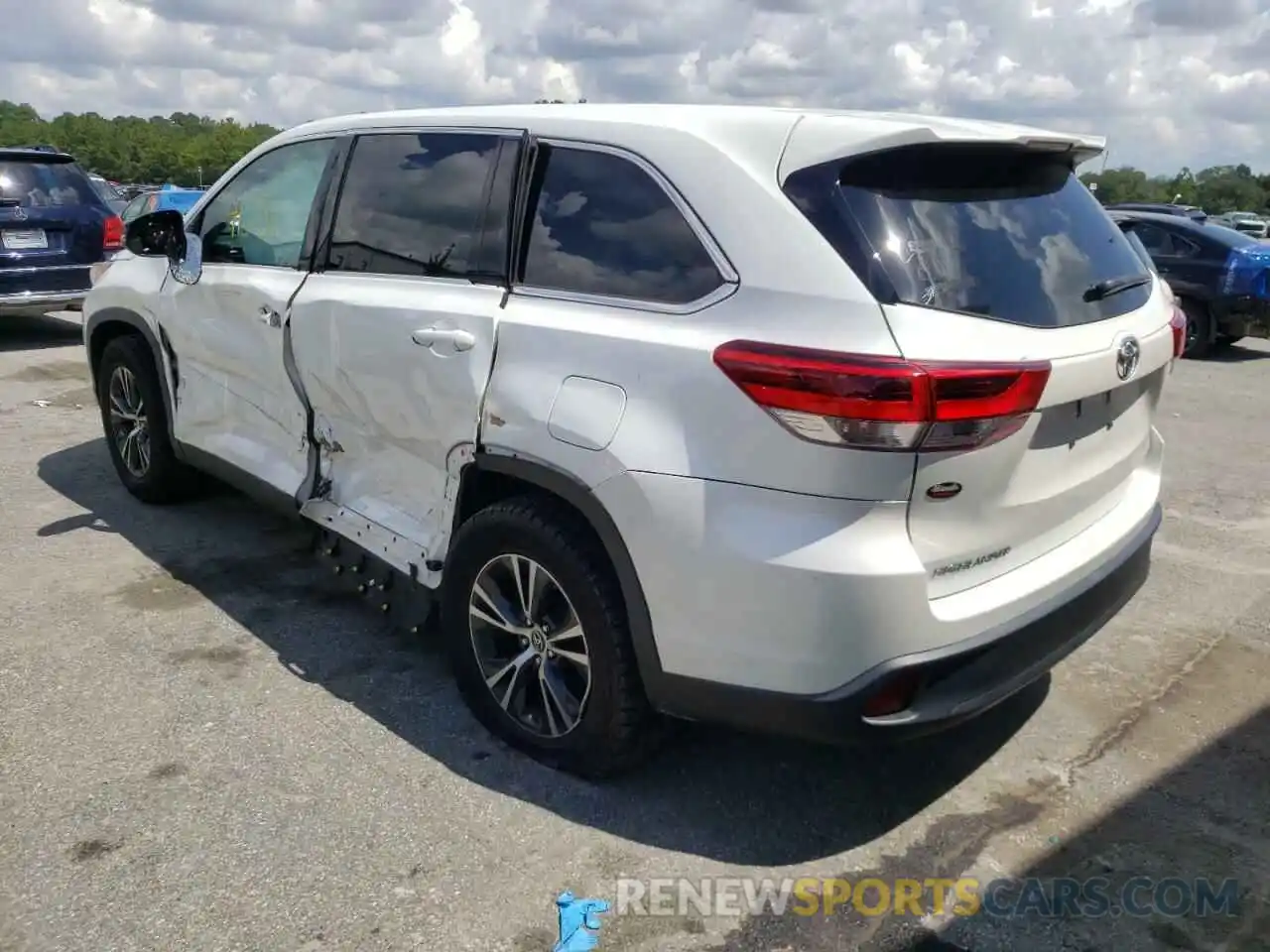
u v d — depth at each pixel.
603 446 2.84
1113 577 3.16
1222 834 3.07
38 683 3.70
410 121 3.78
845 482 2.51
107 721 3.48
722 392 2.64
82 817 2.99
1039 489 2.85
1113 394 3.06
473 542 3.28
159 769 3.23
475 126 3.51
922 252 2.64
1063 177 3.25
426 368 3.38
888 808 3.16
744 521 2.63
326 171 4.07
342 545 3.96
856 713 2.58
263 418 4.39
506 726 3.37
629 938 2.61
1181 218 12.02
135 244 4.90
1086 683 3.94
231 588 4.53
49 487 5.78
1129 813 3.16
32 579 4.56
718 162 2.81
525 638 3.26
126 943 2.54
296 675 3.82
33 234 9.39
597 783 3.23
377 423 3.70
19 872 2.76
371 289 3.70
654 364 2.78
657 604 2.80
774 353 2.56
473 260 3.38
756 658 2.66
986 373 2.49
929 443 2.48
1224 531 5.68
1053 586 2.94
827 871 2.88
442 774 3.25
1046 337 2.71
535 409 3.01
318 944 2.55
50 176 9.62
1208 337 11.73
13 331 10.69
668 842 2.98
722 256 2.75
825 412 2.48
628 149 3.02
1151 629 4.41
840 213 2.62
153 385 5.16
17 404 7.65
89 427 7.04
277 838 2.93
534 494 3.20
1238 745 3.53
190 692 3.68
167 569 4.71
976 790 3.26
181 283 4.76
